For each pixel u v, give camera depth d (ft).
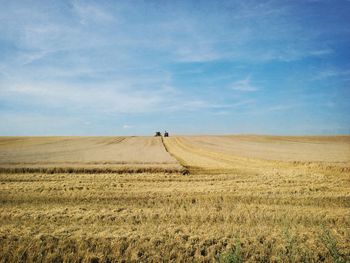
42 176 62.90
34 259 23.80
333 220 33.12
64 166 72.69
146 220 32.78
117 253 24.50
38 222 31.83
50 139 251.39
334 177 65.26
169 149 168.04
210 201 41.91
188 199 42.57
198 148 172.86
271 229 29.55
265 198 43.73
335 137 268.21
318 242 26.71
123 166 73.77
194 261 23.65
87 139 253.24
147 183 55.57
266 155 120.16
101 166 73.72
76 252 24.79
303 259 23.81
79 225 30.94
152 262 23.67
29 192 46.34
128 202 41.09
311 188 51.16
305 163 91.09
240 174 69.92
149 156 106.83
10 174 65.41
